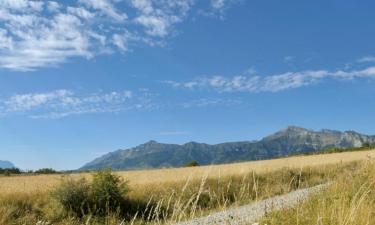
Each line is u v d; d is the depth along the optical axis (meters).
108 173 23.83
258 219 8.34
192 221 7.36
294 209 9.87
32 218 20.98
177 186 24.92
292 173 19.70
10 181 43.38
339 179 13.29
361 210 8.84
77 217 22.33
